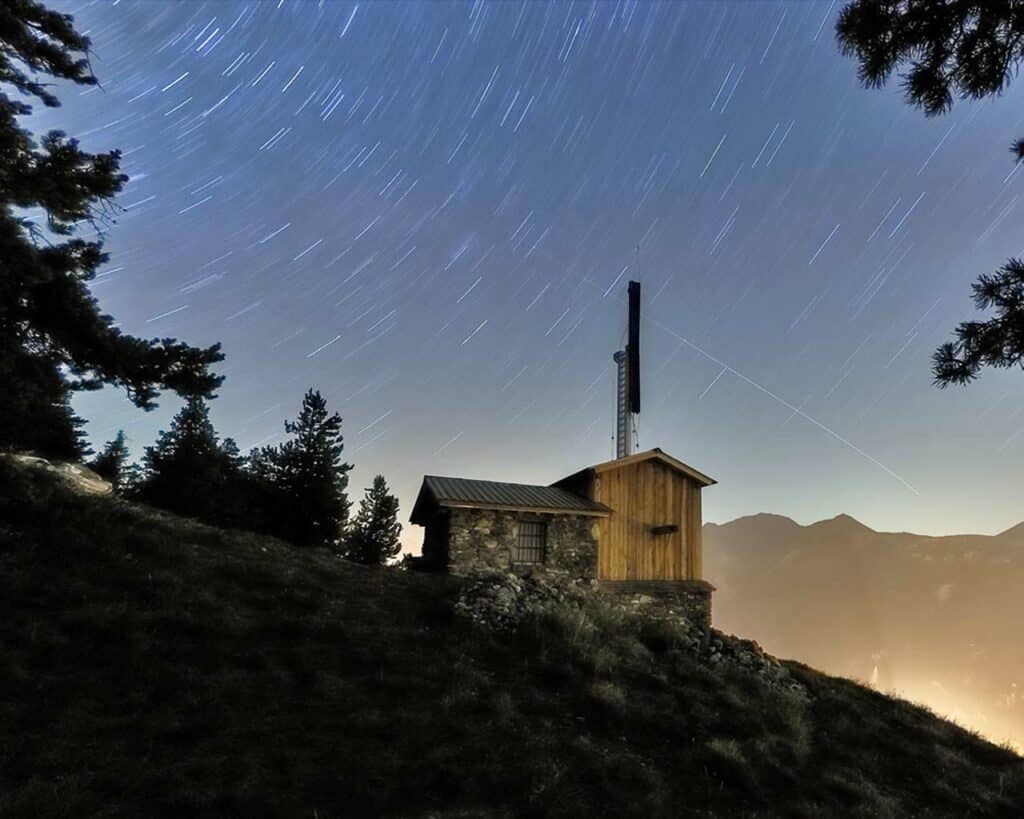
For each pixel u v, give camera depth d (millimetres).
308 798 4723
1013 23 3709
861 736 9047
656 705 8117
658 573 20188
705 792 6219
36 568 8203
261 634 7863
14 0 9805
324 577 11852
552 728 6738
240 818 4312
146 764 4727
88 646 6488
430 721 6211
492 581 11914
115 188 10039
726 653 11203
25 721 5070
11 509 9672
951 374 4023
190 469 22906
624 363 28156
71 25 10391
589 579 18719
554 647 9242
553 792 5266
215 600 8633
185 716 5551
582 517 19250
